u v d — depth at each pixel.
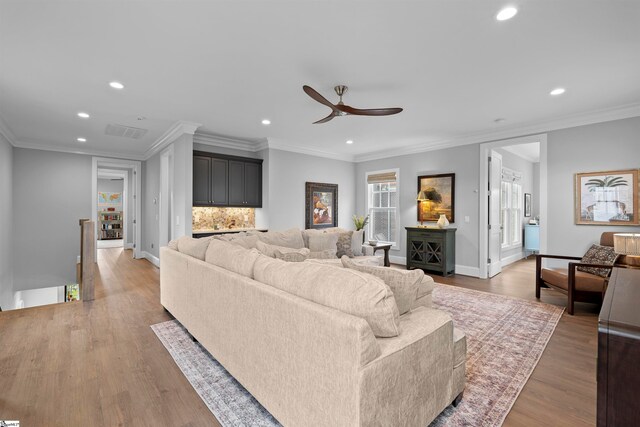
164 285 3.30
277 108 3.93
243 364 1.82
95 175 6.40
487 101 3.65
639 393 0.52
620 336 0.54
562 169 4.27
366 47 2.46
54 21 2.09
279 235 4.15
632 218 3.73
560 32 2.25
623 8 1.96
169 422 1.64
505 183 6.64
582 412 1.73
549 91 3.34
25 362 2.25
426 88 3.28
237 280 1.87
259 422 1.64
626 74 2.93
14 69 2.80
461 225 5.47
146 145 6.00
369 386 1.14
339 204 6.99
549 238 4.36
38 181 5.75
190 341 2.62
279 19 2.09
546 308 3.55
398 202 6.44
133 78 3.01
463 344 1.81
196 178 5.10
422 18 2.08
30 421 1.63
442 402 1.57
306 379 1.34
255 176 5.85
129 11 1.99
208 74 2.93
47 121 4.39
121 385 1.97
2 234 4.71
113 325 2.97
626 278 0.95
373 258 4.58
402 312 1.63
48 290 6.83
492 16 2.06
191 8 1.97
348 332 1.14
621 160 3.82
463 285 4.68
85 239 3.79
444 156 5.71
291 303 1.42
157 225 6.14
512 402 1.80
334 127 4.83
